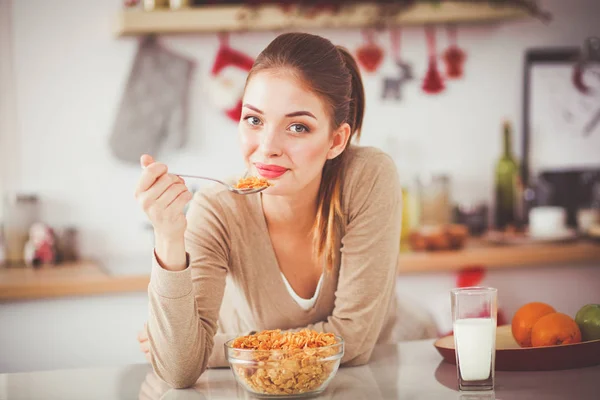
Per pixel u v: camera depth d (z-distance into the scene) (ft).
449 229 10.50
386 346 5.33
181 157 10.91
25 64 10.53
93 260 10.63
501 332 5.19
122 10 10.66
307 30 11.25
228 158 11.04
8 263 10.23
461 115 11.81
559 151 12.04
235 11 10.26
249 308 5.38
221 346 4.80
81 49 10.64
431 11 10.91
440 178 11.30
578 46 12.10
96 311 9.31
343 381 4.36
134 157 10.79
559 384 4.14
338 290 5.05
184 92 10.86
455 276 10.55
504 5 11.08
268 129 4.58
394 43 11.55
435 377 4.39
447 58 11.70
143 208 4.18
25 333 9.11
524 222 11.78
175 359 4.28
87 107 10.69
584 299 11.04
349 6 10.60
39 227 10.27
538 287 10.90
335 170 5.16
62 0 10.57
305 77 4.55
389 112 11.60
